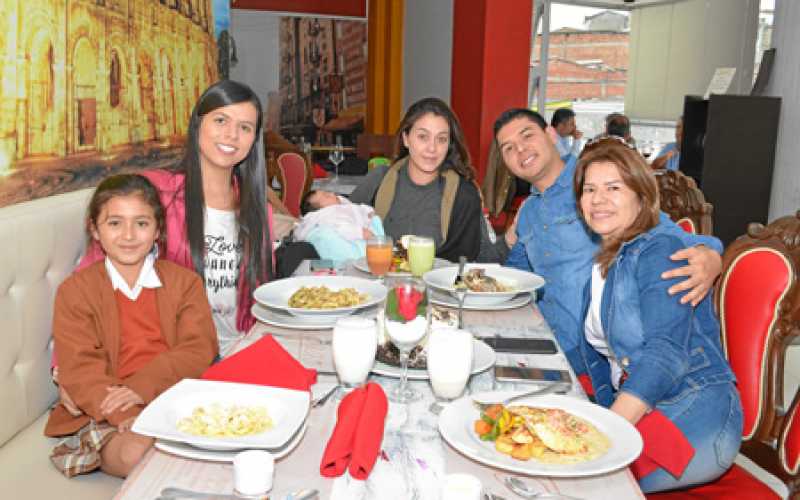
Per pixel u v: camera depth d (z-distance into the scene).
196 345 1.75
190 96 4.34
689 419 1.53
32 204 1.96
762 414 1.68
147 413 1.11
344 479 0.98
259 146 2.18
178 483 0.96
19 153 2.16
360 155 7.21
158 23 3.65
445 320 1.60
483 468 1.02
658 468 1.50
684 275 1.49
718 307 1.83
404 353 1.35
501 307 1.92
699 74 10.58
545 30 7.90
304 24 10.13
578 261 2.32
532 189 2.59
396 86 9.90
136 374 1.62
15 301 1.79
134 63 3.26
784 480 1.58
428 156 2.73
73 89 2.56
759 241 1.77
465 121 6.39
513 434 1.04
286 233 3.39
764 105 5.52
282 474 0.99
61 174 2.46
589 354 1.89
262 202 2.21
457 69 6.54
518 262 2.58
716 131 5.54
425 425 1.17
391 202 2.89
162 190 2.07
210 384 1.23
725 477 1.66
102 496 1.55
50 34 2.36
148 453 1.05
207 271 2.12
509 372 1.40
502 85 6.09
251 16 9.95
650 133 11.59
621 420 1.14
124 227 1.71
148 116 3.48
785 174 5.50
